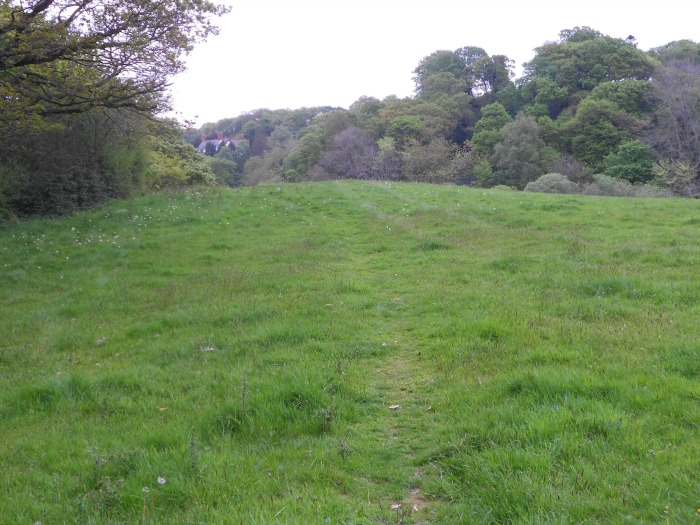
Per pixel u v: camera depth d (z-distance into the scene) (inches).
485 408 208.5
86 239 681.0
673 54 2773.1
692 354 237.0
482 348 281.7
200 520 151.3
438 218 730.8
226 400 233.1
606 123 2158.0
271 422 214.5
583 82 2608.3
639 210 751.1
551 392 212.7
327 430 212.2
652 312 313.4
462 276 441.4
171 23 638.5
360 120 2923.2
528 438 180.9
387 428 213.5
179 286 475.5
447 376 254.1
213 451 193.5
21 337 364.2
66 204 837.2
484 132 2452.0
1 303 455.5
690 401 196.9
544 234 601.9
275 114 4633.4
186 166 1601.9
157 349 320.2
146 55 622.2
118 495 165.5
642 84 2315.5
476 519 147.9
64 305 433.7
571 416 189.3
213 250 638.5
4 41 536.7
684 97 1987.0
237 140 4328.3
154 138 1252.5
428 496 165.9
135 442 203.5
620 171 1968.5
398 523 149.0
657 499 143.2
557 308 335.0
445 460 181.9
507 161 2202.3
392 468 183.0
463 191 1068.5
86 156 885.8
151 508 159.9
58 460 196.5
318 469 179.5
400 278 466.6
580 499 147.3
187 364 291.9
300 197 964.6
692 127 1946.4
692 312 306.0
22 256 599.8
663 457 163.3
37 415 241.3
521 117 2268.7
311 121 4379.9
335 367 268.4
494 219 725.9
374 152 2568.9
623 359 242.5
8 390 270.1
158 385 265.0
